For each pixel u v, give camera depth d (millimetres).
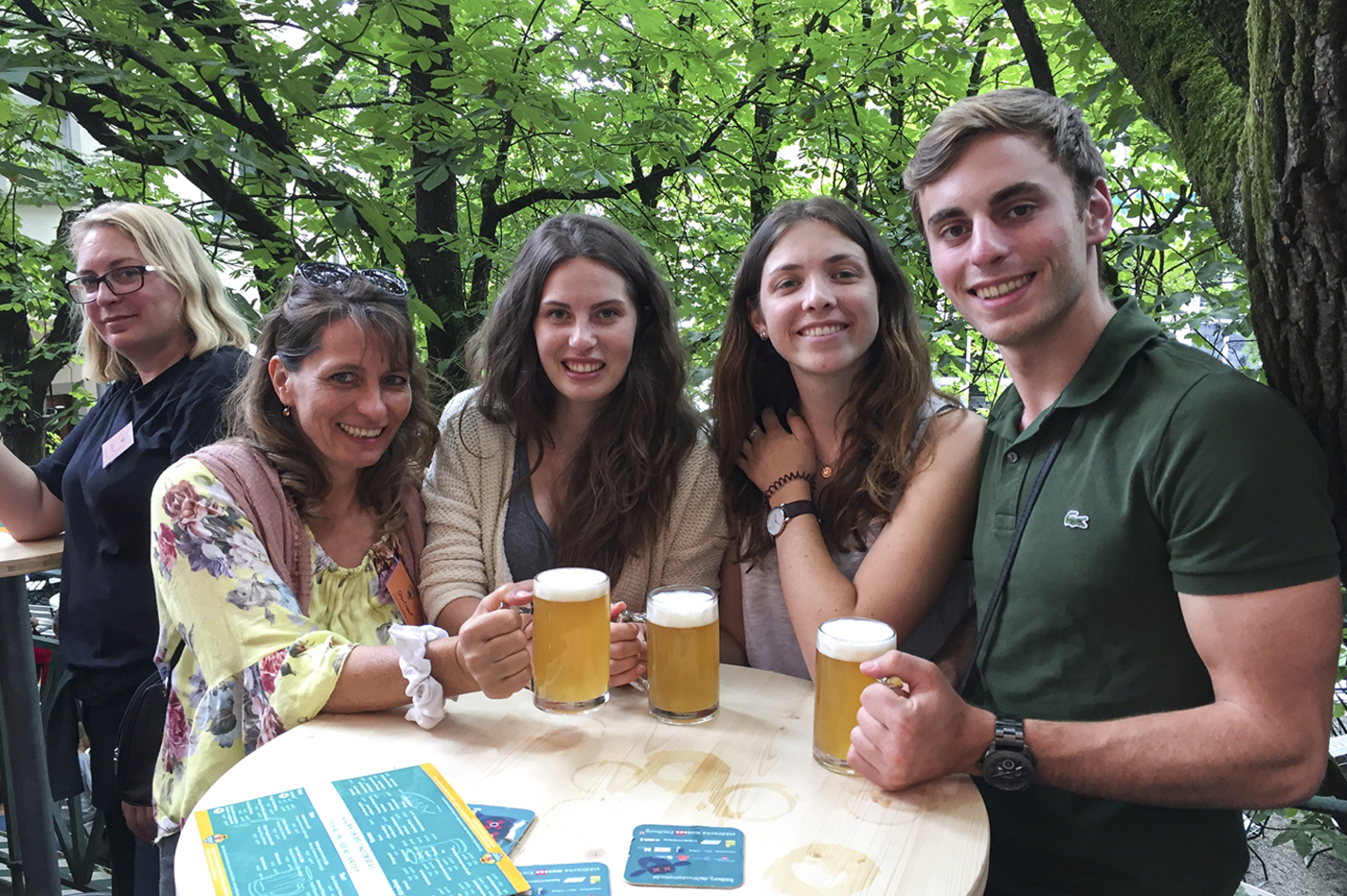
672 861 897
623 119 3779
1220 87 1208
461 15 3459
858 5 3604
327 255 3197
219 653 1324
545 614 1254
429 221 3789
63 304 4988
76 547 2004
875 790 1069
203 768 1308
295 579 1494
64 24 3051
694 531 1724
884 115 3840
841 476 1598
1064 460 1237
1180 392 1129
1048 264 1211
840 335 1560
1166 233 2848
